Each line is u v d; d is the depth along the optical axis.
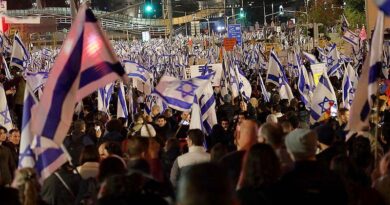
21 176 6.22
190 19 122.56
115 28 121.69
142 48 60.75
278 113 15.12
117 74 7.73
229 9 131.12
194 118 11.59
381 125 10.30
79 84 7.64
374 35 7.64
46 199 7.89
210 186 4.00
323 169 5.64
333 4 80.62
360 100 7.75
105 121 14.73
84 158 8.24
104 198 5.46
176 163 8.59
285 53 42.38
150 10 36.59
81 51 7.47
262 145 5.63
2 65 27.84
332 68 23.67
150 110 18.23
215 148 7.78
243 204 5.30
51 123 7.18
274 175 5.49
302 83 18.41
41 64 39.88
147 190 5.75
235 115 15.02
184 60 38.81
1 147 9.97
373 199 5.80
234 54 34.81
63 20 95.44
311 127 11.89
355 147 7.80
